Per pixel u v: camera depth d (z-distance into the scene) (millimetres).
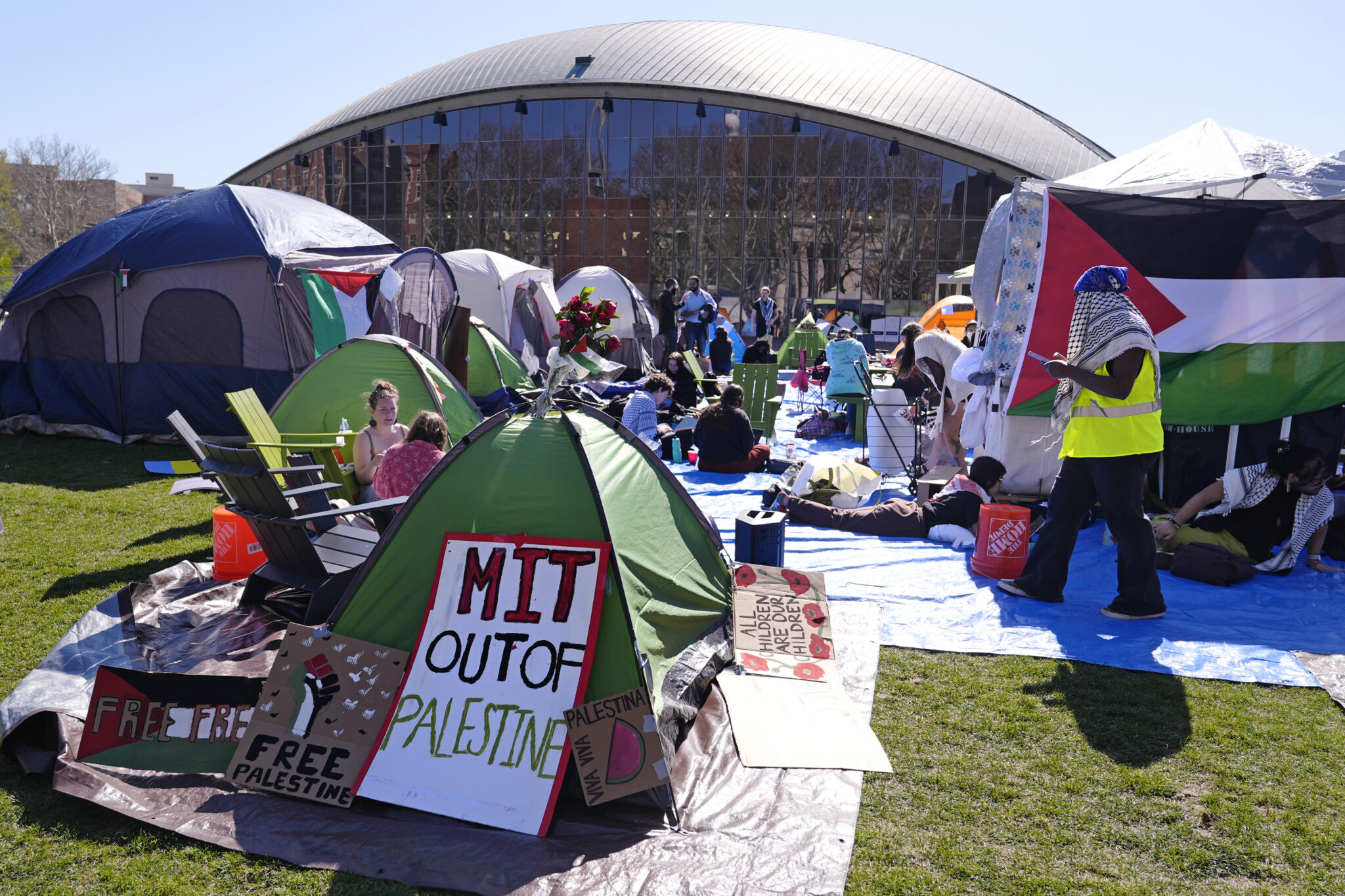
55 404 11539
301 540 4965
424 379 8023
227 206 11641
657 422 11062
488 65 36688
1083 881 3008
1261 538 6371
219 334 11156
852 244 32594
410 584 4039
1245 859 3131
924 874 3029
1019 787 3582
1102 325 5215
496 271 17281
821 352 20469
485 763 3486
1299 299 7109
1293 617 5473
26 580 5824
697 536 4988
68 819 3289
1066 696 4410
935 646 5039
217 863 3041
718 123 32812
